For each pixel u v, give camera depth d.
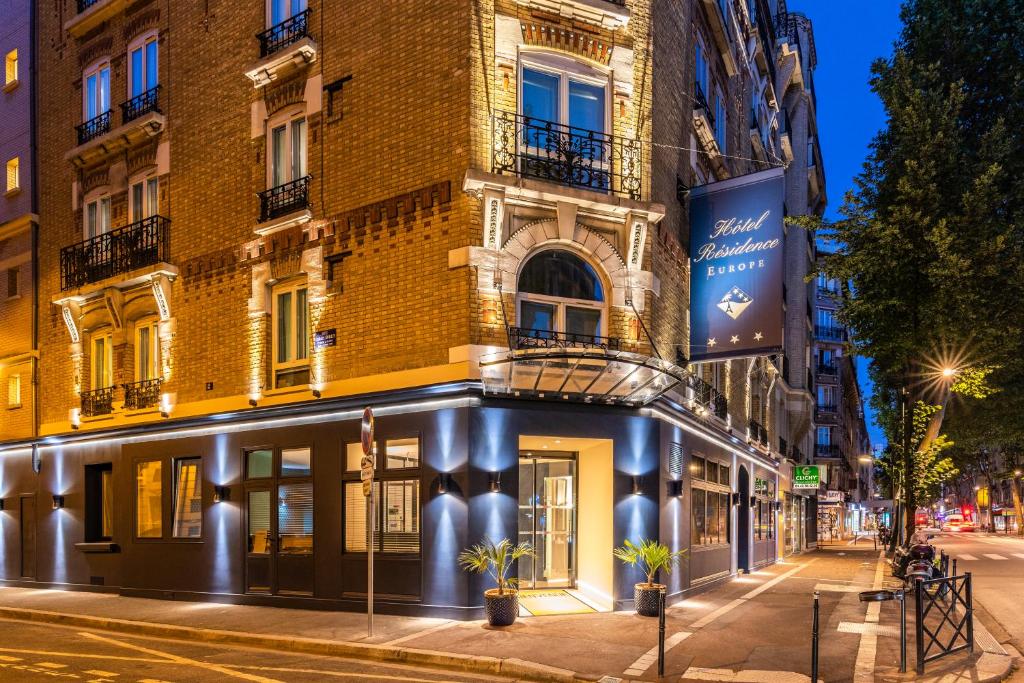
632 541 14.27
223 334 17.34
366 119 15.20
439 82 14.14
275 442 15.95
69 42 22.08
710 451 18.88
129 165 19.95
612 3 15.04
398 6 14.91
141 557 18.08
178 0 19.12
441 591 13.20
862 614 13.89
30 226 22.53
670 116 17.22
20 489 22.12
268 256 16.59
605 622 12.82
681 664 9.86
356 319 15.00
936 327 16.67
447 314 13.63
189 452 17.50
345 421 14.84
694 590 16.67
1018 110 17.39
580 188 14.27
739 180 16.16
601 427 14.26
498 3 14.20
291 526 15.59
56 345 21.67
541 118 14.58
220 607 15.66
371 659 10.84
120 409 19.44
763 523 26.97
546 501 15.08
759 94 31.66
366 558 14.22
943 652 9.96
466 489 13.12
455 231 13.69
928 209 16.53
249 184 17.12
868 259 17.12
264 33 17.06
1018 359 17.47
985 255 15.77
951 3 18.42
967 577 10.77
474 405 13.29
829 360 61.97
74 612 15.57
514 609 12.48
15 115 23.47
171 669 10.03
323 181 15.80
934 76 17.02
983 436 24.55
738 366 24.53
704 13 20.95
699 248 16.41
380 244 14.76
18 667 10.20
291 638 11.77
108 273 19.69
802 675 9.27
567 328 14.41
